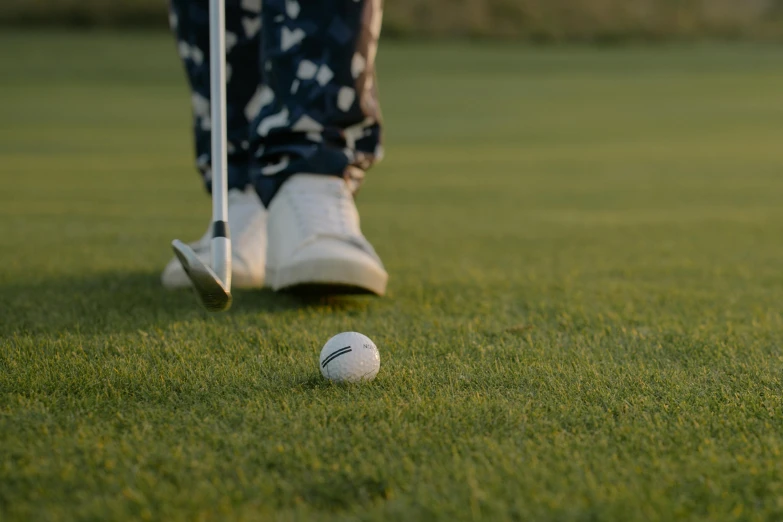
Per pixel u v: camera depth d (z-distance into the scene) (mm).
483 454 1160
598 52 29594
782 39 33125
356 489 1050
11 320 2012
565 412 1349
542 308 2271
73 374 1528
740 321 2123
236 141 2555
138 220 4625
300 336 1860
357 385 1488
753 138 12023
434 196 6387
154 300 2295
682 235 4133
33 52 24750
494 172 8328
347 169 2322
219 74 1659
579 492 1038
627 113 16312
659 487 1060
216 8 1690
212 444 1194
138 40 27750
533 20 32562
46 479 1070
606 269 3059
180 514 976
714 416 1339
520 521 965
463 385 1501
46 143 11117
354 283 2148
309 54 2236
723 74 24359
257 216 2574
